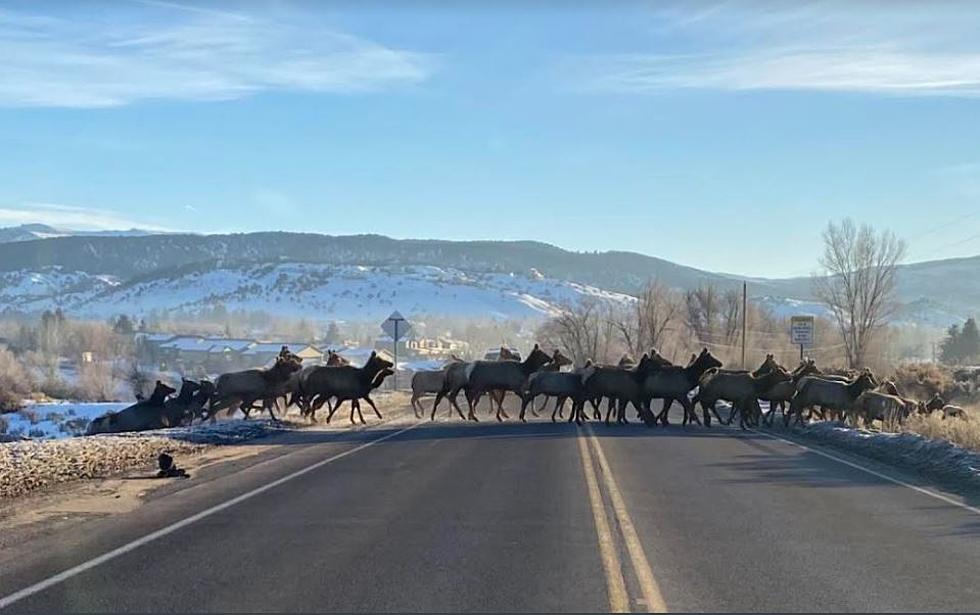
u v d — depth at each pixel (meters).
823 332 80.44
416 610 7.91
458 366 33.06
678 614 7.82
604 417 35.47
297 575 9.09
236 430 24.12
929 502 13.93
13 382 60.28
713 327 86.19
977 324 118.88
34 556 9.92
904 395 43.41
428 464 18.09
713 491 14.70
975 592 8.63
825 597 8.41
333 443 22.70
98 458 17.12
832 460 19.73
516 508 12.86
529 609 7.92
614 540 10.71
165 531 11.24
